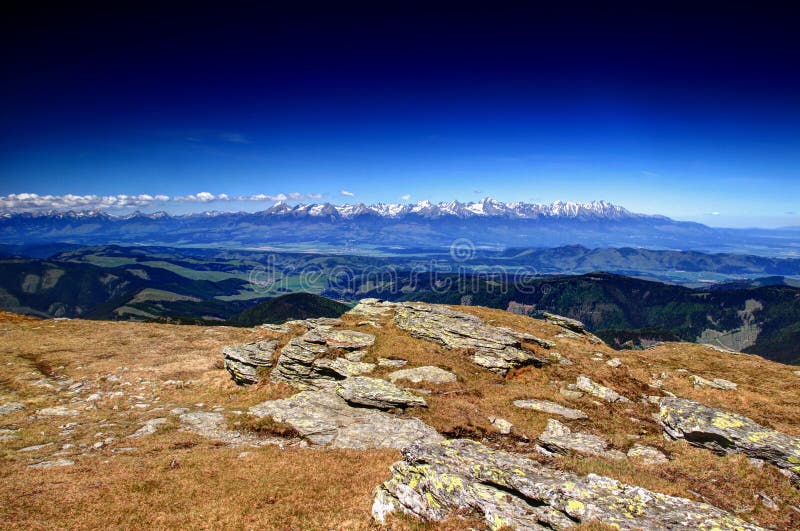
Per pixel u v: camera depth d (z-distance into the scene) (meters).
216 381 48.72
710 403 41.16
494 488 18.97
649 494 18.36
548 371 47.16
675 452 27.83
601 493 18.14
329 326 57.50
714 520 16.23
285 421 33.44
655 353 64.75
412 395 36.69
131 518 19.20
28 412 38.75
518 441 31.59
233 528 18.67
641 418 36.59
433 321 56.69
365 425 32.31
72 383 47.53
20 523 18.23
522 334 56.06
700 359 60.53
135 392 45.25
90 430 33.75
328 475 24.16
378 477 23.78
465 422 33.47
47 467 25.55
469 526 17.06
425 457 21.39
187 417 36.47
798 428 34.16
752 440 25.94
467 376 43.75
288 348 48.12
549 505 17.61
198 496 21.56
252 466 25.45
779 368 55.72
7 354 55.97
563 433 32.06
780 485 22.75
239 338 70.94
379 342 51.28
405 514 19.09
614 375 48.16
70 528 18.28
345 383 38.97
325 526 18.97
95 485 22.44
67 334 69.25
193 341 68.69
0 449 29.50
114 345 64.25
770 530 19.16
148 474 24.08
